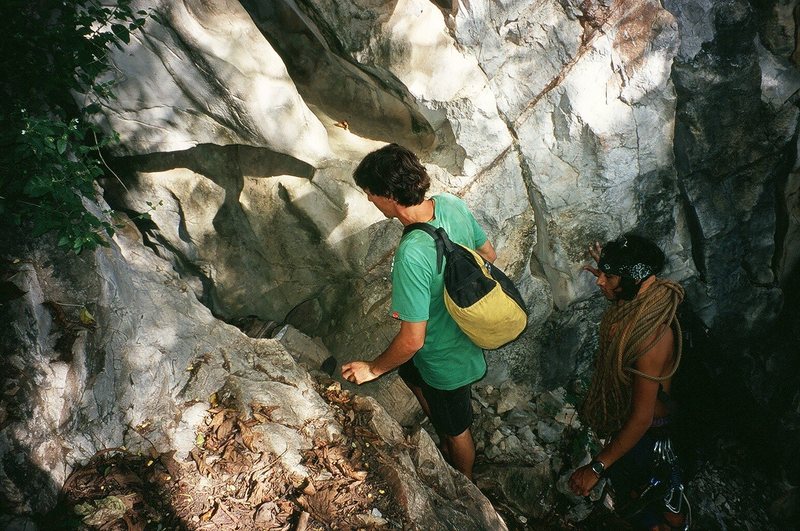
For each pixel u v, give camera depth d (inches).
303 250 144.3
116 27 103.0
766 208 181.8
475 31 131.3
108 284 102.0
